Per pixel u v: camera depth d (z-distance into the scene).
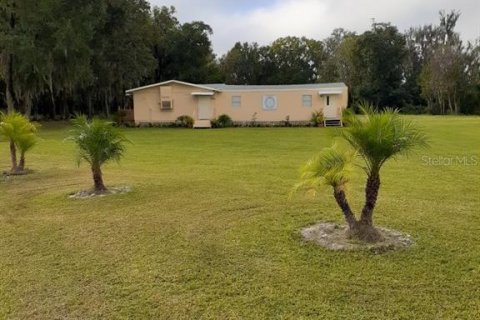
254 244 4.67
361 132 4.33
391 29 54.72
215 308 3.36
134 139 17.66
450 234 4.82
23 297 3.65
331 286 3.63
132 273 4.05
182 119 25.78
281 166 10.08
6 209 6.64
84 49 23.05
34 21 21.53
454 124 24.80
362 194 6.85
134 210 6.29
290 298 3.46
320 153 4.61
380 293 3.48
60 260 4.45
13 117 10.03
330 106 26.16
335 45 62.22
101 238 5.08
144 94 26.45
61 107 35.62
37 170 10.29
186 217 5.84
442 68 47.88
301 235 4.89
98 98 35.56
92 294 3.67
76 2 23.05
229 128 24.20
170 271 4.07
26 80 23.08
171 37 40.47
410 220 5.37
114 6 27.11
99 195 7.29
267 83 57.62
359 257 4.16
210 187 7.74
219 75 48.41
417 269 3.88
